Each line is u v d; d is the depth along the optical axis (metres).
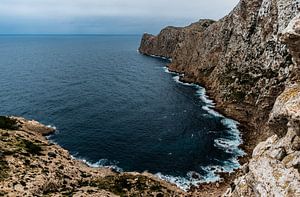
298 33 23.91
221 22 156.12
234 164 76.12
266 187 21.66
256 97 101.12
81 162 78.25
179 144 88.38
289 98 24.91
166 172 73.44
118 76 196.00
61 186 56.34
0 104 127.38
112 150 85.50
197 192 64.81
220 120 105.31
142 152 83.94
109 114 115.44
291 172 21.34
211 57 153.38
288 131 24.70
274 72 93.56
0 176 52.28
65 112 117.44
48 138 92.88
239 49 122.44
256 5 119.00
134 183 60.44
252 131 93.31
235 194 25.39
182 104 125.62
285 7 96.12
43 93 146.88
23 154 65.56
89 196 49.34
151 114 114.94
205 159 79.06
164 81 172.62
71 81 179.25
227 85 120.88
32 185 51.97
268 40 102.50
